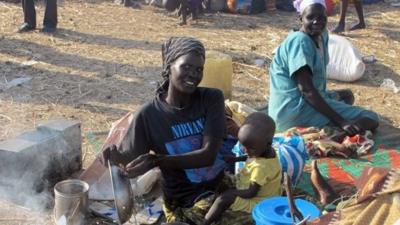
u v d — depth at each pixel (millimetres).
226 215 3451
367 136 4730
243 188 3516
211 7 8961
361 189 3100
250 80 6285
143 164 3340
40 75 6211
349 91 5293
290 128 4812
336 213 3131
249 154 3525
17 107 5398
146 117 3465
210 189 3564
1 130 4910
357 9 8078
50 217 3740
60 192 3521
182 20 8289
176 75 3309
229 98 5148
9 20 8219
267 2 9062
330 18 8797
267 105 5492
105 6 9188
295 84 4742
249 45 7418
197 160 3383
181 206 3561
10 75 6176
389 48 7406
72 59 6727
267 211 3266
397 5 9602
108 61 6699
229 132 3938
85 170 4078
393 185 2961
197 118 3465
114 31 7895
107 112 5371
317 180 3816
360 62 6160
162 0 8898
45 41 7344
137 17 8625
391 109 5637
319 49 4754
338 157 4520
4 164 3865
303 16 4625
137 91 5879
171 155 3406
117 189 3242
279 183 3559
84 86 5949
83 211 3539
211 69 4996
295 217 3174
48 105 5469
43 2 9289
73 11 8812
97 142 4727
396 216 2908
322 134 4676
